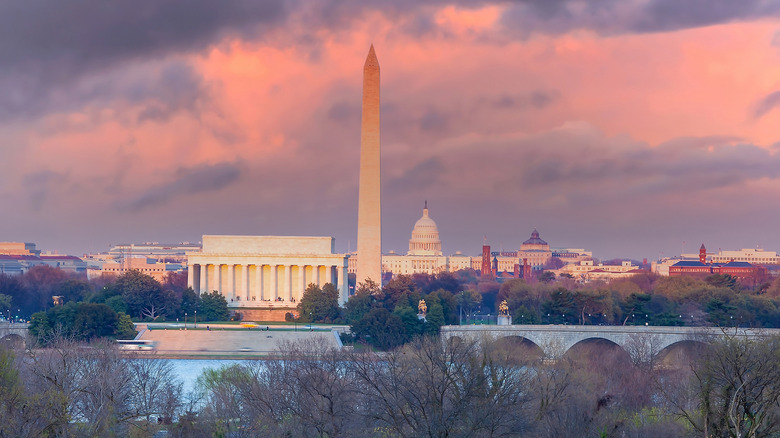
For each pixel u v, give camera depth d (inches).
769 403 5935.0
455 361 7032.5
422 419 6427.2
